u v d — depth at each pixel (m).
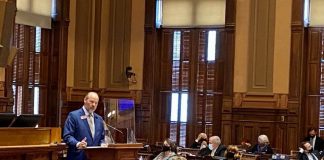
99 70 15.22
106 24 15.33
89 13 15.09
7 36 6.17
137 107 14.86
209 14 14.68
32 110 14.02
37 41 14.13
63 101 14.34
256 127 13.90
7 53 6.22
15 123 5.93
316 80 13.83
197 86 14.76
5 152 5.54
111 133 7.09
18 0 13.47
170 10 15.01
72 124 6.81
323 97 13.74
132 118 7.24
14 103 13.52
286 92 13.73
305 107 13.91
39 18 14.04
